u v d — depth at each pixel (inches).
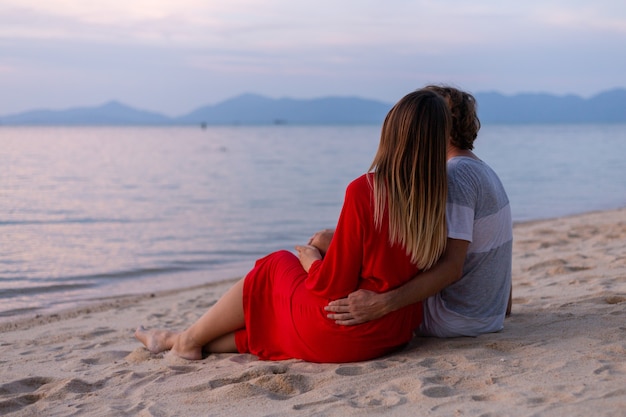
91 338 199.0
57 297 286.7
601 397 96.4
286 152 1945.1
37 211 617.0
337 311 125.5
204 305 252.8
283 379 119.3
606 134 3759.8
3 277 329.4
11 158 1601.9
